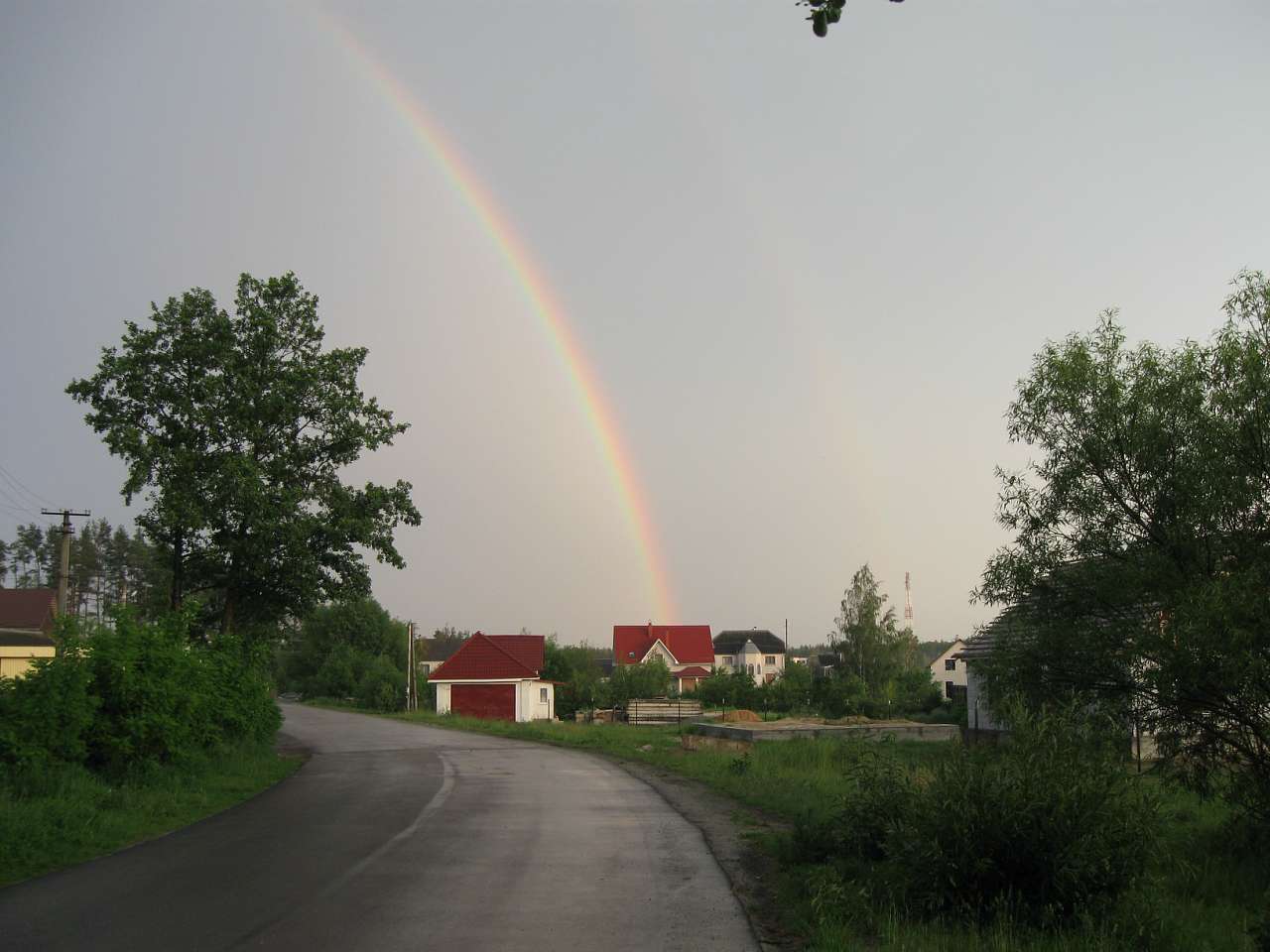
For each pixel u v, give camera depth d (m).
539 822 13.76
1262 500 11.22
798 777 18.42
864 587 69.81
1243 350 11.52
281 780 19.77
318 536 28.31
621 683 63.41
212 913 8.06
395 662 93.00
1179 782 11.23
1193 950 7.07
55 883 9.34
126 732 15.89
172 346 27.06
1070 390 12.53
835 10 6.49
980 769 8.25
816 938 7.21
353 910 8.20
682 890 9.20
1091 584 12.30
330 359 28.62
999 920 7.37
